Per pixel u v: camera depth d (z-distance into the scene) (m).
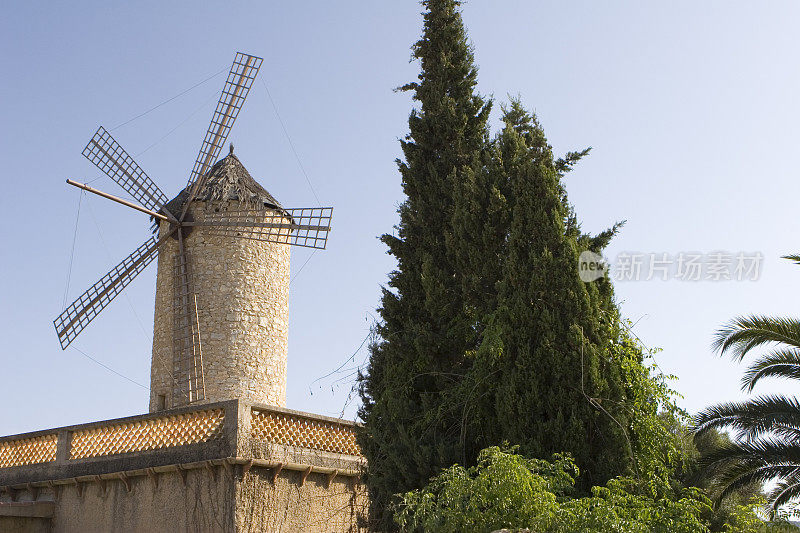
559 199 13.79
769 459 13.84
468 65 16.58
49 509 15.99
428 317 14.91
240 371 21.23
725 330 14.40
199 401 20.88
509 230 13.95
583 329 12.80
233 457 13.59
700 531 10.28
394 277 15.60
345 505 15.32
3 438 17.55
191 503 14.00
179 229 22.39
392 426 13.97
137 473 14.77
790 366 14.40
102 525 15.16
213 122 23.45
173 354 21.55
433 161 16.08
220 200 22.22
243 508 13.57
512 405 12.55
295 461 14.60
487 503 10.45
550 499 10.06
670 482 12.70
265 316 22.03
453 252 14.75
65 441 16.38
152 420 15.25
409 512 12.50
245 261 21.98
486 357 13.15
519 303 13.00
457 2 17.05
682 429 13.59
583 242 13.52
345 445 15.87
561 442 12.13
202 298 21.70
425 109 16.33
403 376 14.45
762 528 11.77
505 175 14.30
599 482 11.95
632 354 13.30
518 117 15.67
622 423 12.30
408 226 15.57
